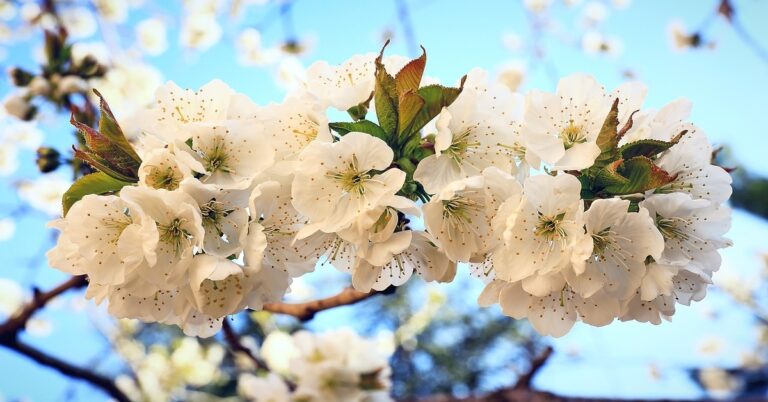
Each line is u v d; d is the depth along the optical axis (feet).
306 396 1.65
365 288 0.82
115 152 0.81
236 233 0.81
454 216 0.83
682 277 0.86
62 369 1.47
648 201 0.82
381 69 0.79
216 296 0.83
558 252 0.80
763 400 1.69
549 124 0.84
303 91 0.88
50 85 1.83
